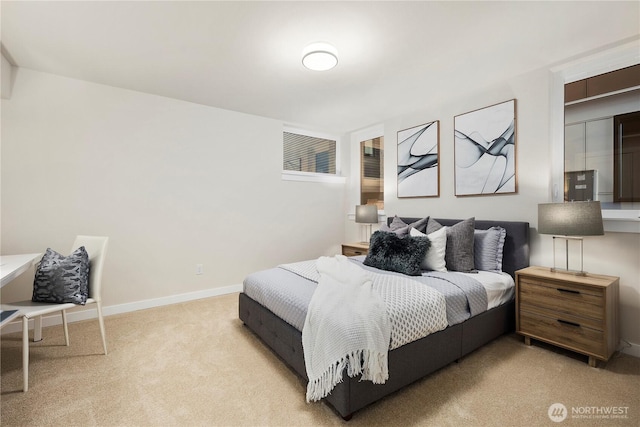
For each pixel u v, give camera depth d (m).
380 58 2.45
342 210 4.95
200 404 1.68
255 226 4.04
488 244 2.72
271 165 4.16
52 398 1.72
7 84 2.50
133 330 2.66
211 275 3.70
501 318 2.44
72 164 2.87
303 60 2.31
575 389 1.79
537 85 2.67
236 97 3.33
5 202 2.61
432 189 3.54
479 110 3.07
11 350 2.28
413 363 1.77
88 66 2.60
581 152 2.53
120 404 1.67
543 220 2.31
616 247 2.29
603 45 2.27
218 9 1.84
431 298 1.94
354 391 1.52
